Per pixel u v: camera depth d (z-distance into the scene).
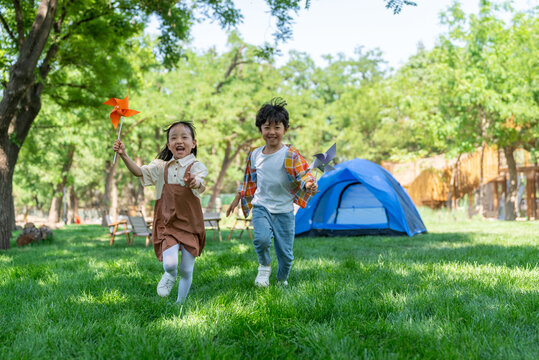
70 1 10.45
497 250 7.00
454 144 22.23
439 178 25.36
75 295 3.97
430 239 10.09
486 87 20.25
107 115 13.67
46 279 5.02
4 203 9.98
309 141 29.11
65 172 26.23
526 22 20.56
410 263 5.64
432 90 21.98
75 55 11.61
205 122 26.83
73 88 12.49
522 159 24.53
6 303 3.66
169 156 3.69
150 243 11.01
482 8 20.77
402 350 2.36
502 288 3.80
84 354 2.41
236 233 14.05
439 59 22.83
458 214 22.14
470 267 5.07
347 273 4.84
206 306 3.27
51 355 2.43
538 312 3.05
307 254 7.11
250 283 4.32
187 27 11.06
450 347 2.35
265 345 2.51
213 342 2.60
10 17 11.16
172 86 26.39
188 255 3.53
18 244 10.88
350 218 12.04
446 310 3.07
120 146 3.24
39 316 3.15
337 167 11.56
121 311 3.33
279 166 4.11
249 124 27.22
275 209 4.14
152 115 24.06
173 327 2.84
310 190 4.04
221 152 34.62
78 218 39.72
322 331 2.65
